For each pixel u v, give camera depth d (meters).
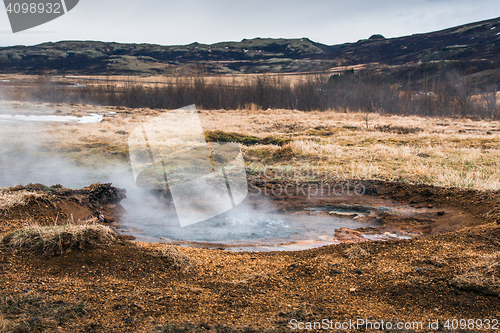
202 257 4.34
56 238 3.91
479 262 3.61
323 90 41.59
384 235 5.98
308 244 5.47
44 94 41.38
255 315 2.78
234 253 4.66
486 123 25.11
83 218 6.00
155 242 5.32
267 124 21.23
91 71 163.38
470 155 11.20
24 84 57.88
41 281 3.16
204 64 195.62
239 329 2.46
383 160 11.34
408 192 8.12
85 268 3.60
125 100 40.78
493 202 6.34
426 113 35.28
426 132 17.55
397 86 50.38
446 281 3.30
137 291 3.14
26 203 5.52
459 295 3.05
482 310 2.79
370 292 3.28
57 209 5.82
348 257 4.30
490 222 5.47
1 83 58.31
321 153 12.47
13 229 4.64
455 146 13.17
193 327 2.47
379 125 20.22
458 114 33.50
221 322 2.62
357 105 37.03
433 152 11.94
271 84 42.72
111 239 4.43
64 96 41.16
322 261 4.21
